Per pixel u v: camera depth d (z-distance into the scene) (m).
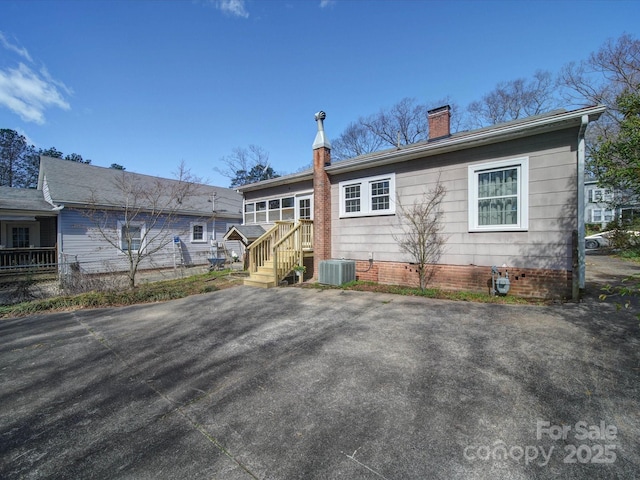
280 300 7.38
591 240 18.45
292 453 2.17
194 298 8.21
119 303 7.85
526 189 6.47
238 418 2.65
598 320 4.70
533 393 2.82
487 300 6.36
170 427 2.58
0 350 4.75
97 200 13.73
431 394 2.89
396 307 6.21
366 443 2.23
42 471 2.12
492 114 29.16
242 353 4.18
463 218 7.36
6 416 2.88
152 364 3.98
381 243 8.96
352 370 3.48
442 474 1.91
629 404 2.60
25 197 14.59
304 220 10.30
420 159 8.10
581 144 5.81
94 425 2.67
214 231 19.34
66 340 5.14
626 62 19.22
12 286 11.04
